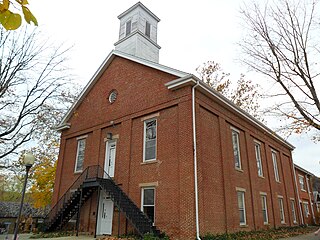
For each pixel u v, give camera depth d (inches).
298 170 1256.2
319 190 1563.7
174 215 520.4
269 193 835.4
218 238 501.7
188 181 518.0
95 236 582.6
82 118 843.4
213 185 570.3
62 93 533.3
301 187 1243.2
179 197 521.7
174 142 573.3
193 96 575.8
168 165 566.3
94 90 837.8
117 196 587.8
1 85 420.2
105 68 825.5
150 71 681.0
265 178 834.8
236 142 732.7
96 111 800.3
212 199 553.3
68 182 802.2
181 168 537.3
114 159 703.1
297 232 803.4
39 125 528.4
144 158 622.5
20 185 1632.6
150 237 476.7
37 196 1178.0
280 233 724.0
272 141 970.7
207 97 632.4
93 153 753.6
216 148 621.3
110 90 778.2
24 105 483.8
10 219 1234.0
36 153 849.5
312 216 1230.9
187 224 492.1
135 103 687.7
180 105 586.9
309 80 488.7
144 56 854.5
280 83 506.0
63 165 852.0
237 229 606.2
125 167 645.3
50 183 1175.0
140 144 639.1
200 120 587.2
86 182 660.1
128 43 869.2
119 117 716.7
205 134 591.8
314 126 469.4
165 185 555.8
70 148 854.5
